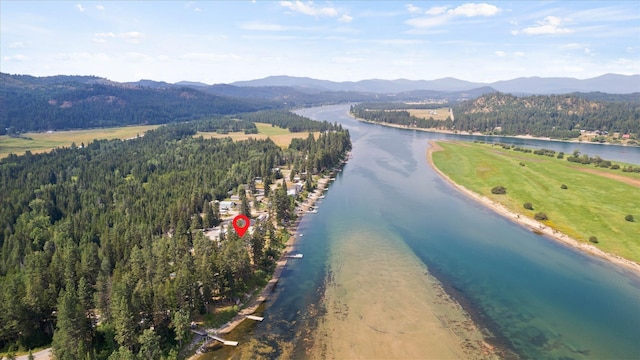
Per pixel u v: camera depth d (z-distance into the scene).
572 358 77.44
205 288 90.56
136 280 89.69
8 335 78.12
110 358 66.50
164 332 80.94
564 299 98.56
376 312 92.75
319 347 80.38
